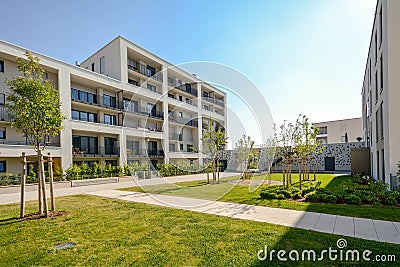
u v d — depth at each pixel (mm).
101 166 17359
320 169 24359
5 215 6371
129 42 21859
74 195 10047
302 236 4277
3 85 14492
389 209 6148
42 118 6449
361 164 17141
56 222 5590
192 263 3373
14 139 14766
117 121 21578
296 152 12430
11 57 14477
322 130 41438
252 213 6090
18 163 14688
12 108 6586
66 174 14867
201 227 4969
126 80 21422
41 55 15578
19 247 4094
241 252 3678
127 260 3510
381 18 11273
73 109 18656
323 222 5133
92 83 19281
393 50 9562
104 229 4988
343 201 7129
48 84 6906
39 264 3447
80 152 17703
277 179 15391
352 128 38094
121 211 6637
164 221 5508
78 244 4184
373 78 14281
